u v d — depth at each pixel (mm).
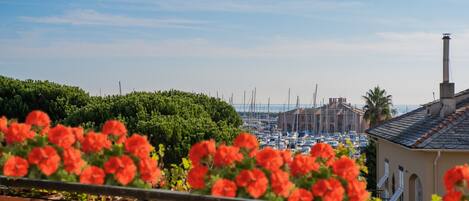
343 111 119250
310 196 4348
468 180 4234
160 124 13195
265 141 84812
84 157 4883
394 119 31391
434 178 19906
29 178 4750
